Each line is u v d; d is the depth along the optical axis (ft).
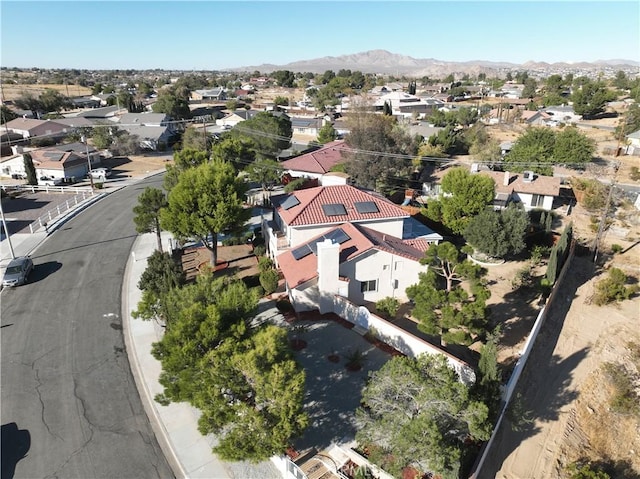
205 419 50.98
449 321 72.74
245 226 116.98
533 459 67.00
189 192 106.11
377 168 177.47
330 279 91.61
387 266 97.86
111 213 166.81
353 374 75.10
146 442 62.75
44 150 234.79
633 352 94.53
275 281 99.66
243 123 237.04
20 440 62.69
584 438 73.26
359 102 361.10
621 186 200.95
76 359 81.30
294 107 509.35
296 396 50.80
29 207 175.22
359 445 58.34
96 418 67.00
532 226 144.46
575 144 223.51
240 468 57.98
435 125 342.44
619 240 152.35
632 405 80.23
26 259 116.37
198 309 58.75
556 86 583.17
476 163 198.80
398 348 81.71
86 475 57.31
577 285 123.24
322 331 87.92
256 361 51.88
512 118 405.39
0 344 85.71
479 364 64.59
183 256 127.75
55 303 101.55
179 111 375.66
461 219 133.69
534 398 79.82
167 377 57.21
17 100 407.03
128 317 95.55
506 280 119.14
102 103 499.51
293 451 59.21
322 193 117.19
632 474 68.64
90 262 123.75
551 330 100.17
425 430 48.73
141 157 271.69
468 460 56.75
